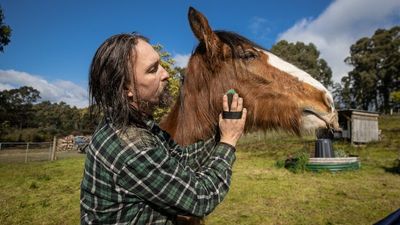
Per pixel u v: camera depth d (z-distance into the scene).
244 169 11.45
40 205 6.38
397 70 63.66
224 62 1.91
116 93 1.18
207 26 1.82
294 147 20.17
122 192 1.11
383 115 44.41
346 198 6.69
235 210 5.80
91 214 1.15
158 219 1.20
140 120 1.26
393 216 1.39
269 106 1.90
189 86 1.93
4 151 21.98
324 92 1.96
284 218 5.32
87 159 1.19
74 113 49.84
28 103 52.91
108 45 1.21
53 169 12.25
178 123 1.90
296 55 52.38
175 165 1.15
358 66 71.00
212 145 1.79
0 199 6.96
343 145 20.64
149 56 1.27
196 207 1.14
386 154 15.74
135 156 1.09
